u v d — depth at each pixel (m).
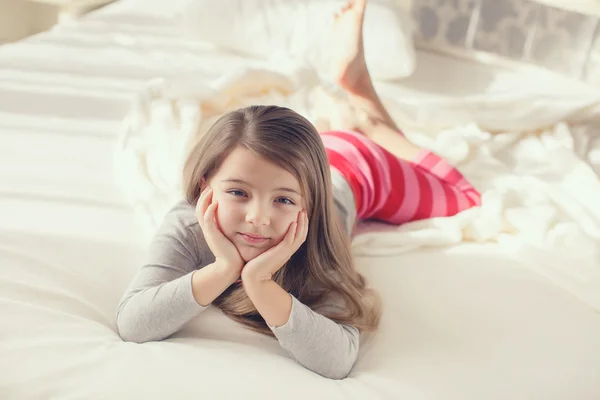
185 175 0.94
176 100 1.64
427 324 0.96
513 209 1.26
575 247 1.17
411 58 1.93
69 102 1.61
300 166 0.84
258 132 0.84
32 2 3.15
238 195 0.83
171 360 0.79
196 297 0.84
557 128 1.70
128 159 1.33
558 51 2.17
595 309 1.05
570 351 0.92
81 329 0.85
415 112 1.69
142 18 2.38
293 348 0.83
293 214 0.84
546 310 1.01
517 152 1.61
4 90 1.61
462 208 1.30
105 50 2.01
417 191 1.28
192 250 0.93
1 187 1.19
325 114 1.51
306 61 1.79
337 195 1.14
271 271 0.83
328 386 0.80
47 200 1.17
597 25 2.08
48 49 1.96
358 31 1.44
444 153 1.51
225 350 0.84
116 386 0.74
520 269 1.13
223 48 2.14
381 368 0.85
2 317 0.83
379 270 1.10
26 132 1.43
